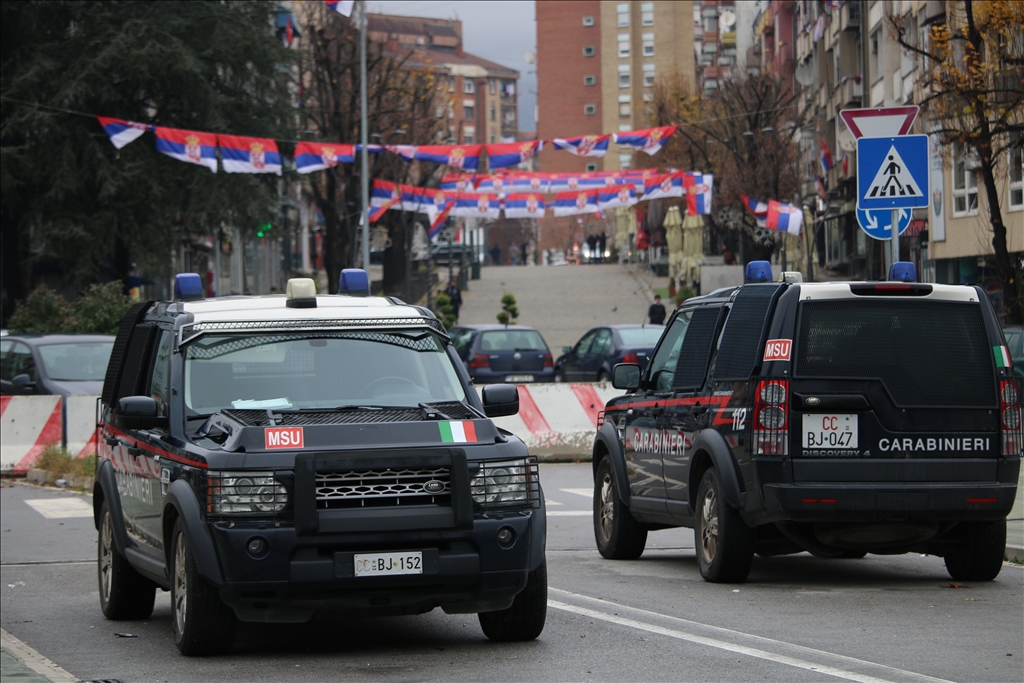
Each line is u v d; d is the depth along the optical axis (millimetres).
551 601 25312
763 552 27953
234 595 18516
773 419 25484
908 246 100000
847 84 138875
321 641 21672
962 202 86062
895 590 26672
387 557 18625
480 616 21344
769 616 23484
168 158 104875
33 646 22109
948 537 27625
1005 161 64125
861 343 25641
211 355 21672
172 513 20391
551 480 50438
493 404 21734
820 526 26031
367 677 18453
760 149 147625
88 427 55906
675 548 35062
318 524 18469
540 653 20156
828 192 154125
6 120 100375
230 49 105938
